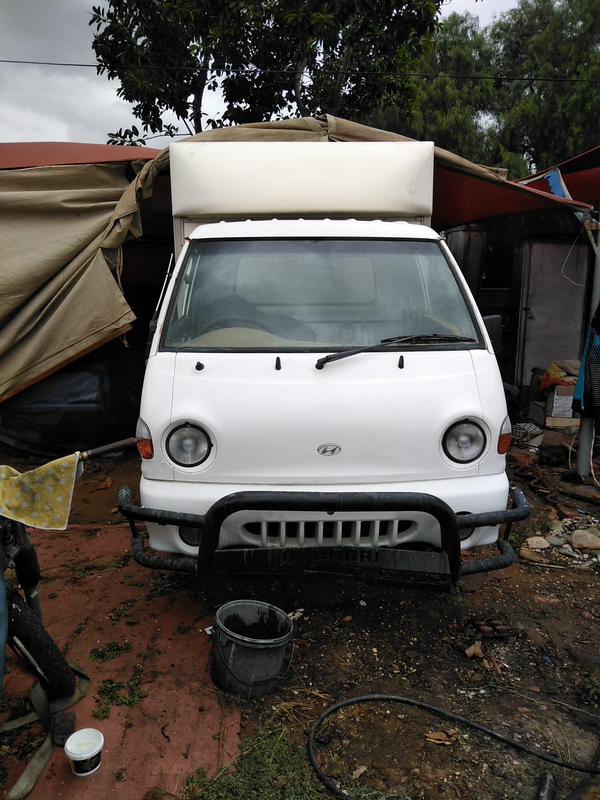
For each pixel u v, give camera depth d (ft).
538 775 8.13
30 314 19.48
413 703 9.30
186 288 11.79
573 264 28.99
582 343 29.45
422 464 10.11
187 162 14.07
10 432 20.80
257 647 9.02
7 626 7.72
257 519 9.80
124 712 9.06
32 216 19.70
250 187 14.07
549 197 19.56
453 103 71.20
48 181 20.36
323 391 10.09
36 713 8.63
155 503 9.93
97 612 11.75
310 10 30.81
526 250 28.73
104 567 13.57
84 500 17.85
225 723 8.91
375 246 12.42
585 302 29.22
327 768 8.14
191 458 9.93
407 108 41.63
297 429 9.91
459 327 11.51
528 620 11.82
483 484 10.21
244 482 9.97
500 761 8.34
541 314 29.22
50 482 8.02
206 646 10.71
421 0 30.14
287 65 37.52
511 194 20.81
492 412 10.30
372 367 10.43
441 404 10.16
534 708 9.43
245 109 38.37
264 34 35.01
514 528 16.08
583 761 8.38
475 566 10.03
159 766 8.11
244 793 7.68
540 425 24.58
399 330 11.36
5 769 8.09
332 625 11.39
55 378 20.84
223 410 9.91
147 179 19.19
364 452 9.99
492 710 9.35
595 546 14.83
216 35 33.83
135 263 24.79
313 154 14.19
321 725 8.86
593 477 19.31
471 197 21.75
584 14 69.21
